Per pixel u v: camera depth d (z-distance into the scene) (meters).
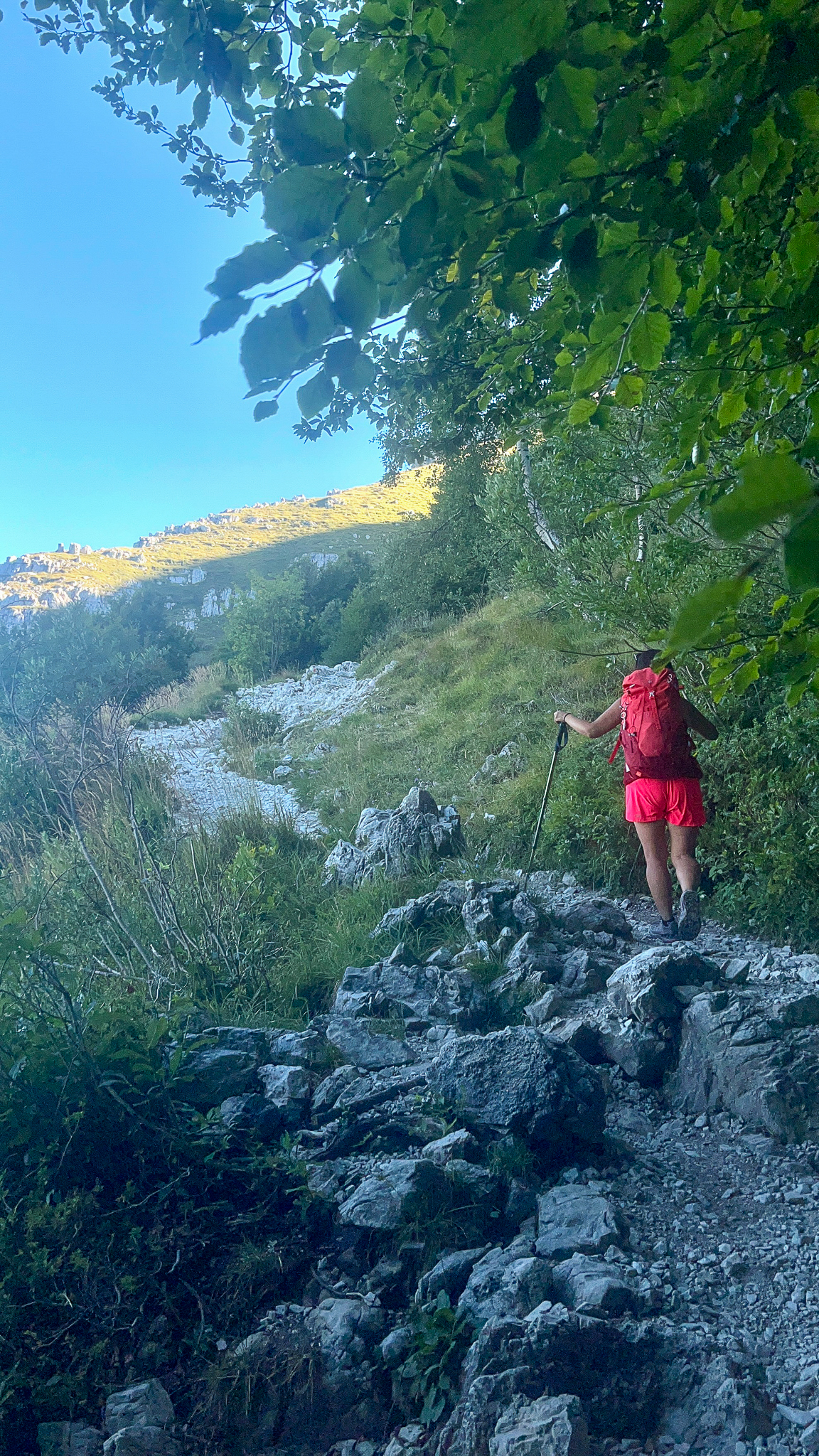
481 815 8.33
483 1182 3.31
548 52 1.06
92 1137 3.33
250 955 5.54
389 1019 4.73
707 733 5.55
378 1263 3.07
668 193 1.30
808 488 0.54
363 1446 2.58
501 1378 2.49
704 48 1.18
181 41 2.15
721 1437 2.39
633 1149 3.74
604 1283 2.79
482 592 20.88
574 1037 4.32
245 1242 3.12
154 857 7.13
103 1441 2.52
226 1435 2.60
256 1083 4.03
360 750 12.37
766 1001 4.12
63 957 3.66
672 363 2.53
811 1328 2.75
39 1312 2.82
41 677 14.46
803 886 5.30
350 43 1.47
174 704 19.94
